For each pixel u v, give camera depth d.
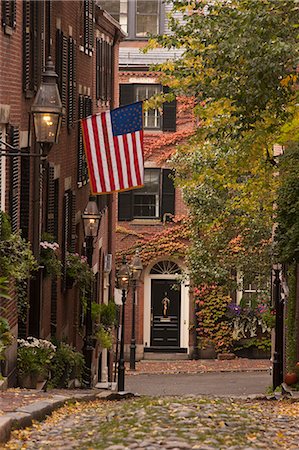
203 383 75.75
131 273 80.94
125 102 96.62
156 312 94.50
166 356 93.62
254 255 80.06
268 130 50.16
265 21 44.59
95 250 73.62
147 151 94.94
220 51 47.44
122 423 28.62
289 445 26.42
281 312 59.59
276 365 58.56
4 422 25.45
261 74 45.16
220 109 54.50
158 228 94.88
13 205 40.91
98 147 45.84
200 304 92.31
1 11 38.44
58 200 55.19
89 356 56.62
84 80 69.00
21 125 43.69
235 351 93.06
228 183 59.88
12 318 41.09
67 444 25.44
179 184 61.97
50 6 51.12
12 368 40.78
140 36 101.38
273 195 59.41
